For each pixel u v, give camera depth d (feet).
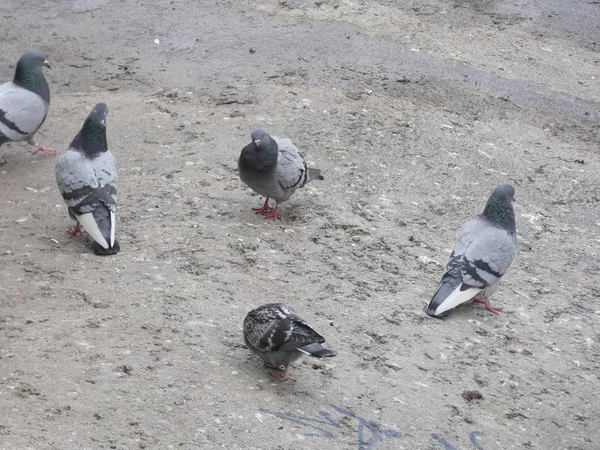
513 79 16.96
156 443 11.24
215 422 11.48
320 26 17.72
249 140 15.11
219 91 16.15
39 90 14.61
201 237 13.52
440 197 14.62
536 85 16.89
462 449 11.72
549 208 14.75
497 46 17.62
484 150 15.49
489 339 12.87
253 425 11.51
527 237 14.30
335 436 11.58
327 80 16.49
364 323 12.73
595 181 15.20
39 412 11.30
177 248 13.32
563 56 17.56
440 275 13.50
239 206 14.08
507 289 13.55
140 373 11.77
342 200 14.38
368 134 15.47
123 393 11.58
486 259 12.95
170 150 14.88
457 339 12.78
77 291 12.60
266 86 16.25
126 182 14.30
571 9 18.60
